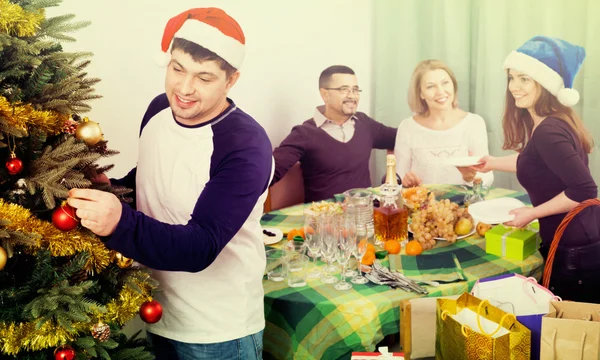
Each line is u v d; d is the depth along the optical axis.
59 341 1.30
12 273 1.33
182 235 1.46
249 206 1.61
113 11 2.72
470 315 1.77
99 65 2.71
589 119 3.07
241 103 3.35
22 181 1.35
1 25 1.27
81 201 1.29
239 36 1.67
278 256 2.21
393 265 2.18
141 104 2.90
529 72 2.55
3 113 1.24
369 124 3.44
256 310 1.79
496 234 2.27
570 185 2.34
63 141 1.37
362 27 3.72
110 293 1.43
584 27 3.06
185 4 2.99
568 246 2.35
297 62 3.55
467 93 3.47
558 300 1.79
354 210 2.35
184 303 1.71
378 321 1.91
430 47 3.54
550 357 1.62
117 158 2.85
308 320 1.94
